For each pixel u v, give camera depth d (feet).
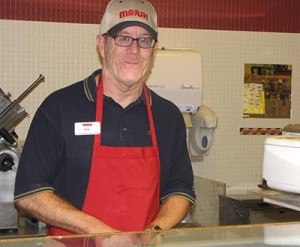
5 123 8.07
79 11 10.24
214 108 11.07
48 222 5.11
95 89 5.58
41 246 3.93
